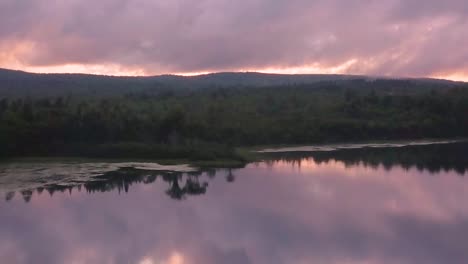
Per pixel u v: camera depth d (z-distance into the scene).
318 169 87.25
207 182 74.50
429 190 67.00
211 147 101.50
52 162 93.44
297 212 55.38
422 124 148.25
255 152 115.06
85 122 104.81
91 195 65.56
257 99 195.25
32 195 65.06
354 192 65.94
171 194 66.12
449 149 121.56
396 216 53.47
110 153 98.94
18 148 98.25
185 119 115.31
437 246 43.69
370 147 127.88
